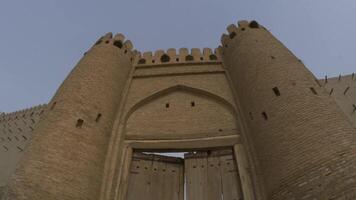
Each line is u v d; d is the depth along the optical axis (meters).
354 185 7.54
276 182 9.13
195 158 12.01
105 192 10.23
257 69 12.80
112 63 14.64
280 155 9.45
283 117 10.23
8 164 16.59
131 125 13.05
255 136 11.06
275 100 10.98
